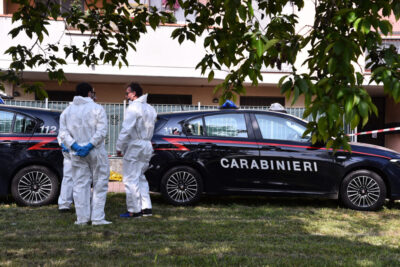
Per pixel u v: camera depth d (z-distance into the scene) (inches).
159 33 512.4
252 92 596.4
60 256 152.4
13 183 261.0
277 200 311.6
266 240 185.2
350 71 82.7
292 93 85.6
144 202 233.8
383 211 273.9
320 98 82.6
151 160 273.0
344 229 212.7
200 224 215.9
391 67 84.0
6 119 265.9
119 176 435.5
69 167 247.9
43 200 265.0
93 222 208.5
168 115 284.7
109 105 489.7
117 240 179.8
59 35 485.4
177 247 169.0
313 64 93.3
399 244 182.1
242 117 283.0
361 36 86.2
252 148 274.8
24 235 185.9
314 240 186.5
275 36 101.5
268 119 283.3
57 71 203.3
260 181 273.6
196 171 274.7
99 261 146.8
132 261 146.6
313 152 274.7
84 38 490.6
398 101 79.2
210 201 299.4
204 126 280.7
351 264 145.7
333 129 91.1
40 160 262.8
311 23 535.2
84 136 203.9
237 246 171.9
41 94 196.1
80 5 480.1
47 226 205.3
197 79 534.3
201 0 484.4
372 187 273.0
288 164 273.0
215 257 151.2
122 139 222.5
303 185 273.4
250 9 100.0
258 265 143.0
